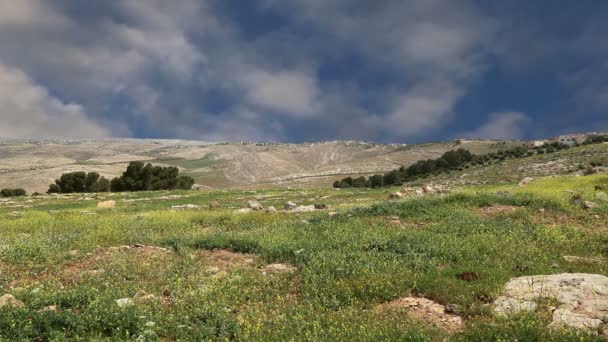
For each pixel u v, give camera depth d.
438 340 8.86
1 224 26.45
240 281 13.20
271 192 57.94
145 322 9.81
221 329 9.68
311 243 17.03
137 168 89.56
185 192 60.47
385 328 9.16
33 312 9.61
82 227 24.67
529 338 8.44
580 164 92.12
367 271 13.15
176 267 14.84
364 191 56.12
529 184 40.34
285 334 9.42
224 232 21.89
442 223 20.50
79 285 12.84
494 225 19.66
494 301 10.62
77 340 8.65
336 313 10.46
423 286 11.86
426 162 150.00
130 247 18.20
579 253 15.55
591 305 9.86
